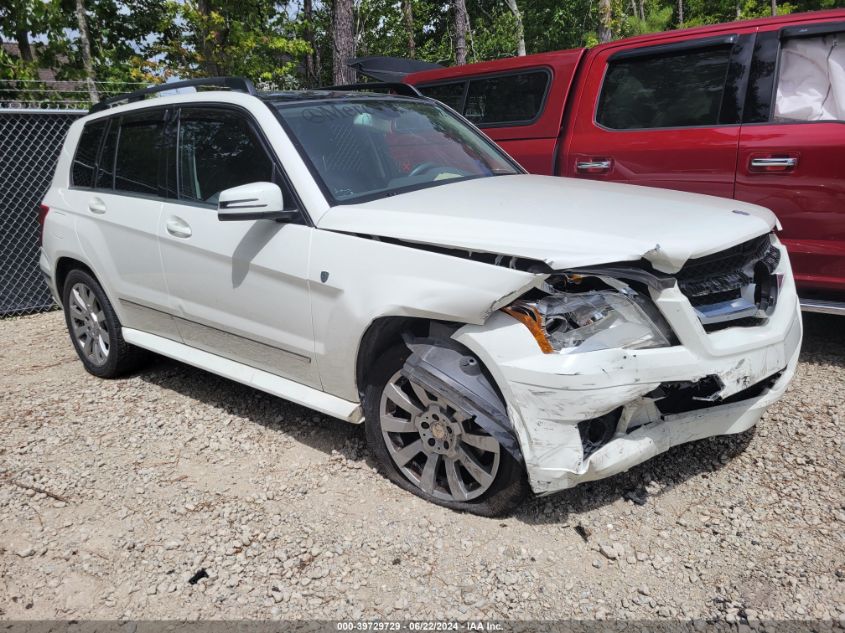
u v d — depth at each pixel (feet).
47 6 42.01
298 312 10.64
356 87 15.57
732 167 14.76
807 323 16.98
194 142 12.53
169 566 8.99
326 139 11.42
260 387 11.73
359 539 9.31
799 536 9.02
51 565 9.14
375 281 9.57
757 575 8.36
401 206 10.12
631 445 8.71
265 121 11.34
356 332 9.84
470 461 9.40
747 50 15.10
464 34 53.06
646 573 8.47
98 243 14.16
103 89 44.60
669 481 10.36
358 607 8.13
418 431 9.82
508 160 14.03
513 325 8.41
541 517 9.59
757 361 9.20
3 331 20.38
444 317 8.82
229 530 9.67
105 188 14.51
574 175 17.47
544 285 8.32
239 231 11.30
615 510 9.70
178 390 14.71
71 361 17.16
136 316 14.06
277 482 10.85
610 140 16.75
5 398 14.84
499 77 19.40
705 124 15.43
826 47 14.35
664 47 16.24
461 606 8.07
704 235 8.82
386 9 69.67
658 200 10.36
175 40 49.03
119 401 14.30
